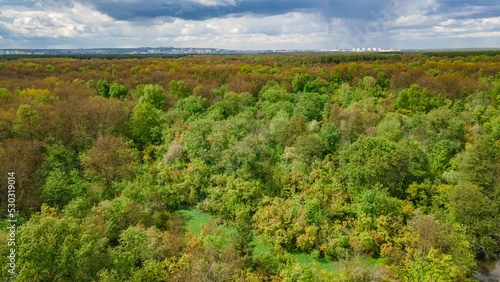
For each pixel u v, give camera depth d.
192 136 62.72
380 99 90.75
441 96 90.88
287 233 42.66
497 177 45.91
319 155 59.03
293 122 68.56
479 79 102.75
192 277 31.55
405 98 87.81
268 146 63.28
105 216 40.28
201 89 97.69
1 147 48.44
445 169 56.44
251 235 37.09
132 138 73.62
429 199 46.22
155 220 44.56
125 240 35.03
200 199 54.19
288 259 37.56
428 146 62.97
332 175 52.81
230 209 48.47
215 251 35.38
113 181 51.47
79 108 68.69
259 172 54.94
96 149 56.56
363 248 39.44
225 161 55.94
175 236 42.72
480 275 37.75
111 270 30.92
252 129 67.94
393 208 43.22
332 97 101.31
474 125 70.00
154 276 32.72
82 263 30.02
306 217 43.69
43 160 53.19
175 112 83.88
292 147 60.47
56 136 61.03
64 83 100.25
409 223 40.78
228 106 86.12
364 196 43.94
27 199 42.69
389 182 48.44
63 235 29.23
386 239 39.94
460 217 41.97
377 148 48.78
